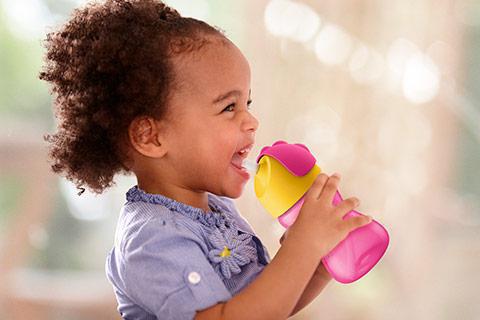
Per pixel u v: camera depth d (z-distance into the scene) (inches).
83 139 64.7
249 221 133.9
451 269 141.5
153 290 56.1
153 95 61.2
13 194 140.3
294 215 61.2
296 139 137.5
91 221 142.5
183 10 142.2
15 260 139.1
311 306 137.5
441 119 140.9
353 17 137.9
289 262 55.8
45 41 70.5
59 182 141.5
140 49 61.6
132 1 66.1
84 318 139.3
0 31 141.9
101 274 142.0
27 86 141.5
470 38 140.4
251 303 54.8
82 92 63.6
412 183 139.9
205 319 54.9
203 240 60.4
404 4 138.1
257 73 137.2
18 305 137.9
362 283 139.1
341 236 57.4
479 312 139.9
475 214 143.6
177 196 62.9
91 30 64.5
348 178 138.4
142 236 57.9
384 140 139.3
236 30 139.5
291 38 137.3
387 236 61.2
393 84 139.1
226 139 61.4
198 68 61.5
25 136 140.6
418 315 139.6
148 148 62.3
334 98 137.9
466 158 142.7
